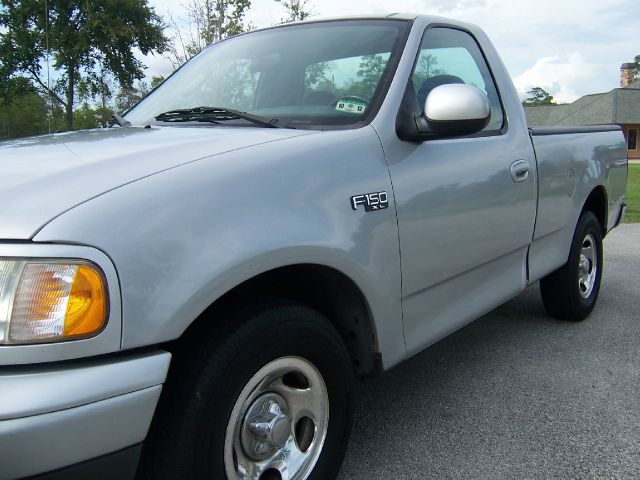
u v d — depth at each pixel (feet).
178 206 5.75
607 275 20.52
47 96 99.40
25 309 4.94
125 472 5.31
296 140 7.33
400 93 8.67
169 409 5.87
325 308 7.92
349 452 9.09
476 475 8.46
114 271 5.20
